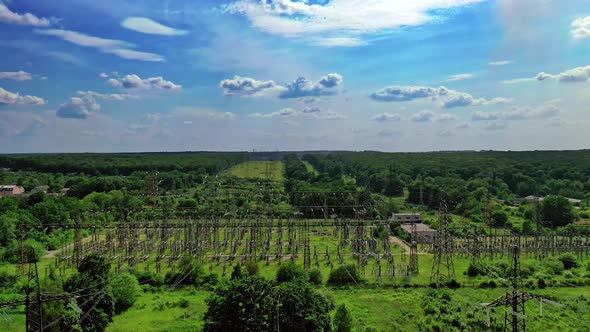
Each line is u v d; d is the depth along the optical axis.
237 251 145.50
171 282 106.38
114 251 138.12
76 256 124.50
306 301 72.12
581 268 119.88
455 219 197.62
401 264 124.00
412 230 151.62
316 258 132.38
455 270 118.06
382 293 98.44
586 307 86.75
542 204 188.75
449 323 79.50
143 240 154.38
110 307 78.88
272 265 125.31
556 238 151.38
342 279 108.19
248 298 70.94
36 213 166.38
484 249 141.00
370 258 134.62
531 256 137.12
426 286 103.56
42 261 126.44
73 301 68.81
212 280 105.75
